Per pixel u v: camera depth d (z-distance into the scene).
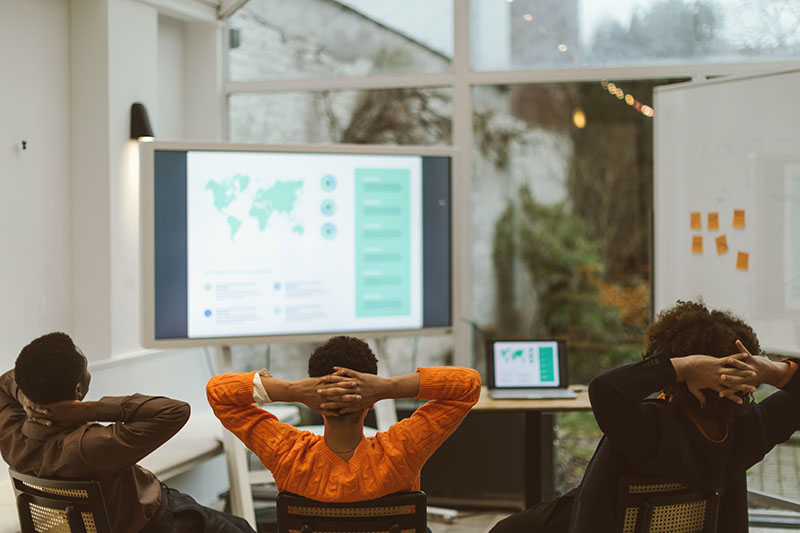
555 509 2.55
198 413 4.88
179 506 2.68
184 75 5.17
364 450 2.10
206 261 4.04
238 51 5.22
